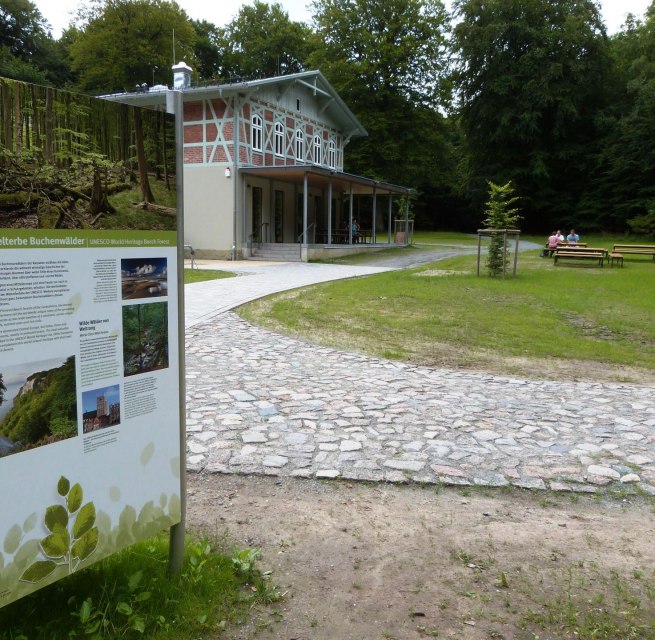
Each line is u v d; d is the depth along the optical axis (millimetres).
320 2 46969
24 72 45875
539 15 47562
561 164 50312
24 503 2217
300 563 3260
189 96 25234
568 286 16656
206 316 11500
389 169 45812
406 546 3469
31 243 2168
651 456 4934
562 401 6590
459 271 20547
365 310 12617
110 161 2439
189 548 3238
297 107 30203
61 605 2658
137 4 46469
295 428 5434
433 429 5484
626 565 3309
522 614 2850
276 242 29062
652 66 45344
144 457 2670
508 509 3980
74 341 2332
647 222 43906
